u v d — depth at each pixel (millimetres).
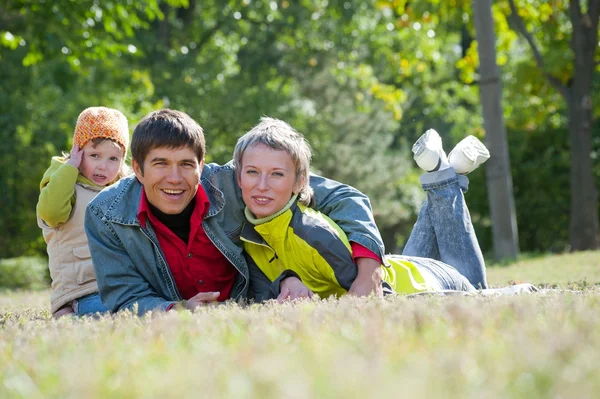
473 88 39000
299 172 6145
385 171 46938
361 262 6180
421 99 50406
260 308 4992
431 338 3111
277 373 2445
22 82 35125
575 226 26828
